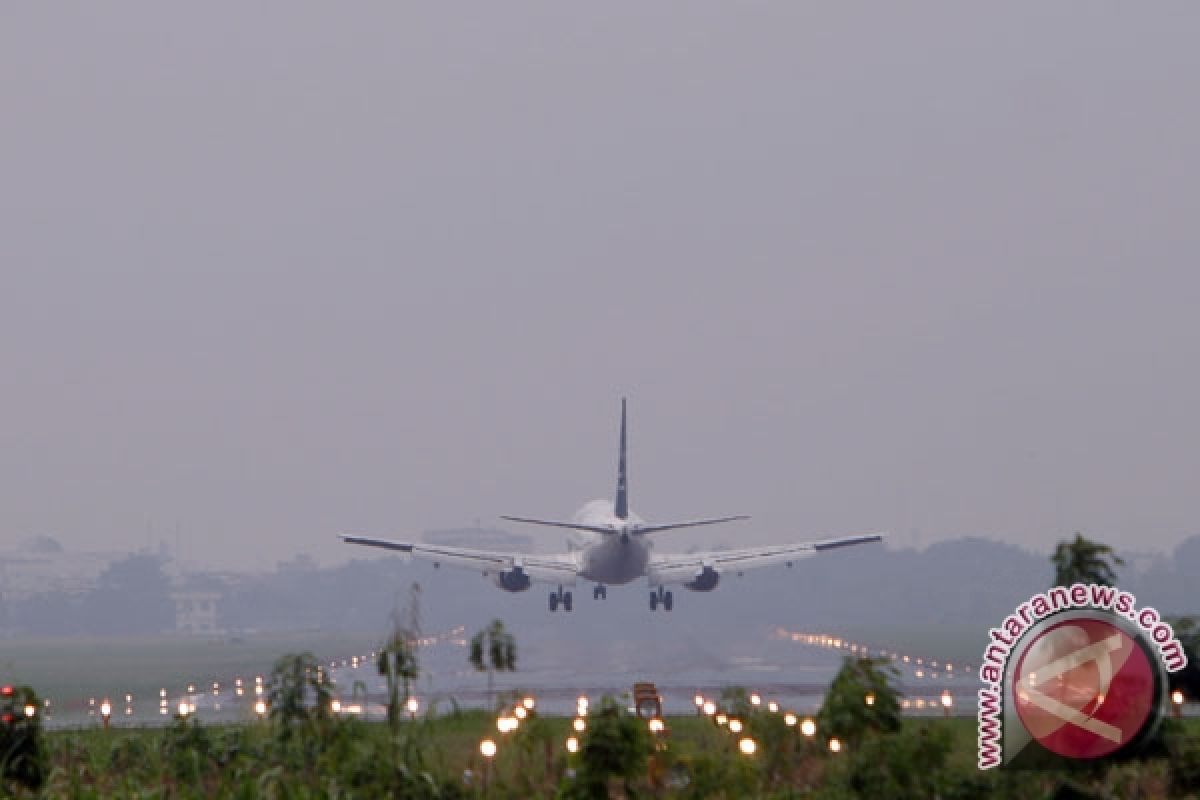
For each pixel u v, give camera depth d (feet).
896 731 381.40
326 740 394.73
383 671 362.94
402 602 367.45
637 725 351.25
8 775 379.76
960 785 341.62
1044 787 343.05
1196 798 336.49
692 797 367.04
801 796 369.30
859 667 392.06
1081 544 380.37
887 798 346.95
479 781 384.47
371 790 347.97
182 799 371.76
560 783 364.38
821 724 387.34
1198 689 370.73
